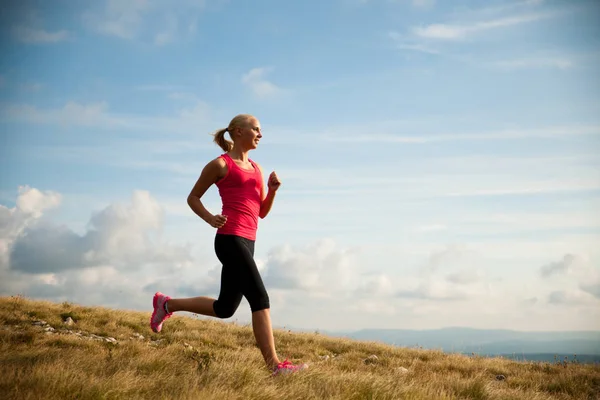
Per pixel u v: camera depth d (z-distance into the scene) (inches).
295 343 485.1
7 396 138.9
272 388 167.2
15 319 435.8
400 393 183.8
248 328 546.6
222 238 204.7
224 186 208.4
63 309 506.9
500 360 455.2
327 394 173.2
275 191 215.8
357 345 494.6
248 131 213.2
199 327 520.1
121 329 459.2
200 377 178.5
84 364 190.9
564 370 394.6
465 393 213.0
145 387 163.0
